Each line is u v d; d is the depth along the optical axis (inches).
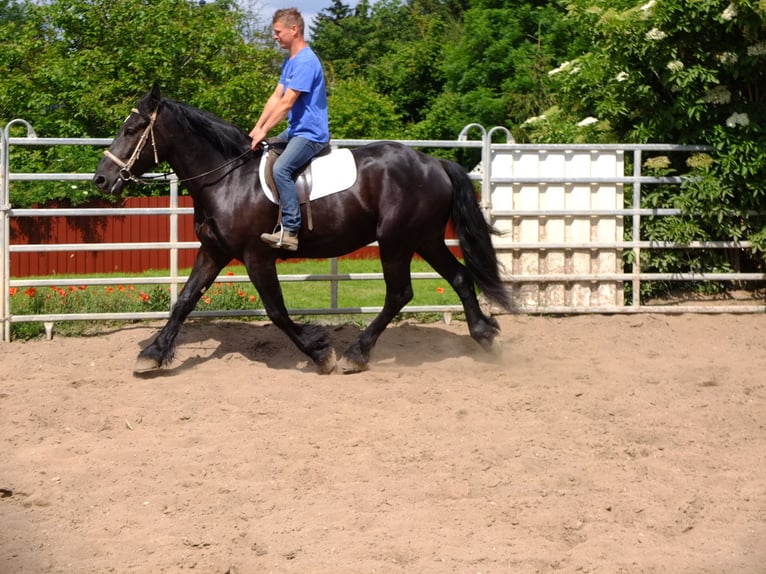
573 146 380.8
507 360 312.7
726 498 189.2
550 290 389.1
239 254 285.7
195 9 731.4
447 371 297.4
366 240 293.4
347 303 437.4
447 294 466.3
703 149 390.6
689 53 396.2
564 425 237.1
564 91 453.7
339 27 1932.8
